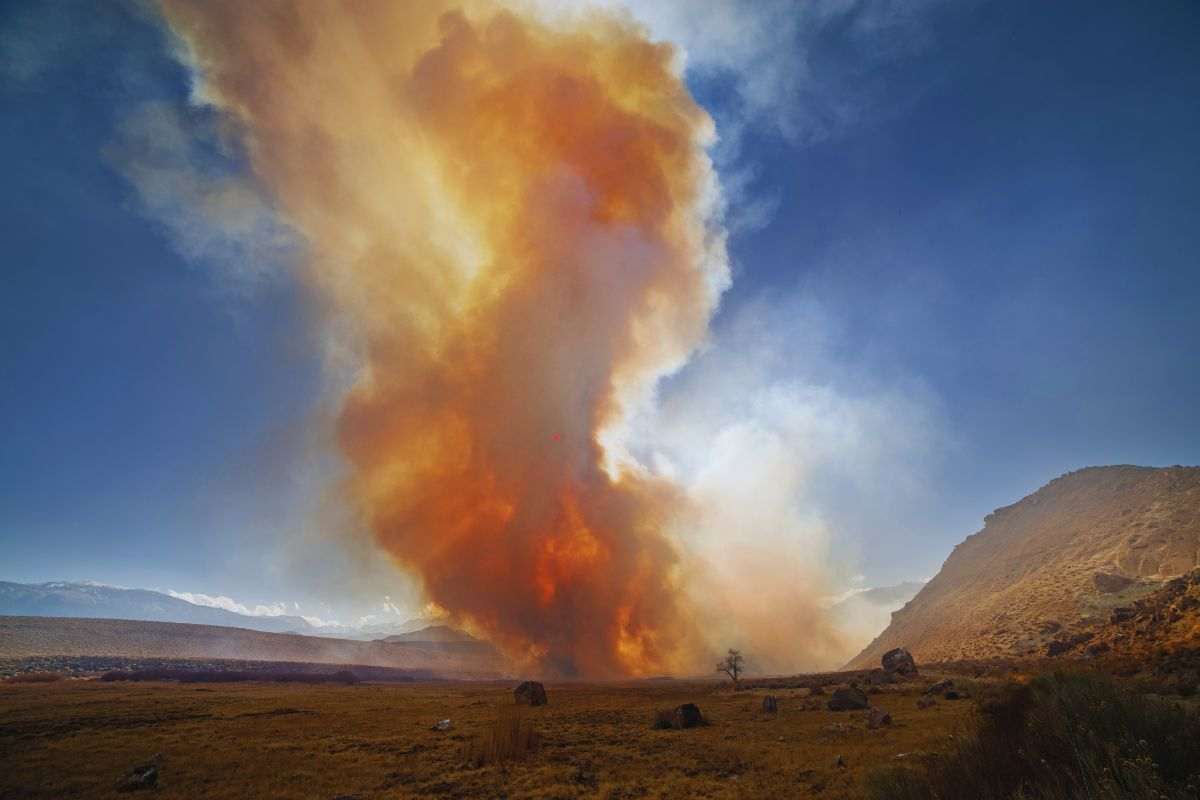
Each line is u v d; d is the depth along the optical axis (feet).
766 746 71.92
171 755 71.10
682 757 67.56
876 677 179.01
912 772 36.86
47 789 56.18
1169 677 82.23
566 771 60.95
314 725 97.55
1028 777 27.91
